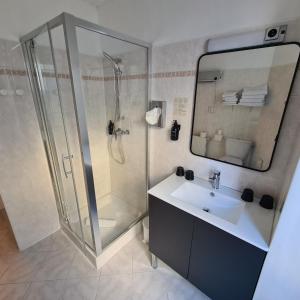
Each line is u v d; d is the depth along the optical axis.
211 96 1.40
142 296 1.44
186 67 1.47
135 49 1.69
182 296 1.44
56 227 2.07
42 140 1.74
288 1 1.01
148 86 1.72
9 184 1.62
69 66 1.12
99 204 2.27
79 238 1.80
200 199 1.52
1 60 1.38
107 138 2.17
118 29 1.81
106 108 2.09
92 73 1.86
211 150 1.52
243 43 1.18
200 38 1.35
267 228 1.07
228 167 1.46
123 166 2.27
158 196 1.37
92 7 1.87
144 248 1.85
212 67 1.34
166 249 1.47
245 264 1.04
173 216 1.31
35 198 1.82
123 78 1.88
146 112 1.78
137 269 1.64
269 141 1.23
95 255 1.62
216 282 1.23
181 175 1.69
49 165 1.82
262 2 1.08
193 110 1.52
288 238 0.87
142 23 1.62
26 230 1.82
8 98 1.46
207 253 1.21
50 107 1.54
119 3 1.72
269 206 1.25
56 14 1.63
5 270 1.63
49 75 1.42
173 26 1.45
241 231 1.05
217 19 1.25
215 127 1.45
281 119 1.15
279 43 1.07
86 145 1.31
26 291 1.47
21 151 1.63
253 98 1.23
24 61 1.49
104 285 1.51
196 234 1.22
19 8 1.41
